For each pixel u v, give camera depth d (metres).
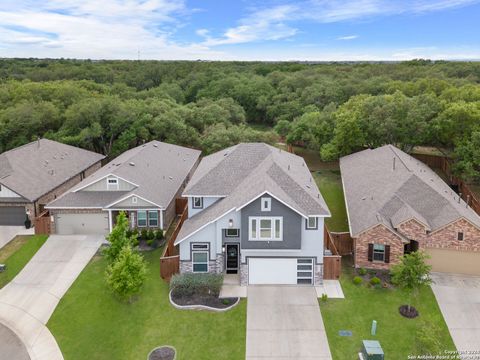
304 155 54.72
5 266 26.69
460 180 38.88
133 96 74.50
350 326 20.47
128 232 29.75
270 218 23.34
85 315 21.73
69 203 31.02
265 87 85.25
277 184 25.62
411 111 41.91
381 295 23.05
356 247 25.61
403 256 23.34
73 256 28.06
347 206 30.31
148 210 30.80
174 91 84.19
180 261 24.67
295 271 24.22
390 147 37.62
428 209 26.58
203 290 23.33
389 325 20.48
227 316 21.41
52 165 38.62
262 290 23.77
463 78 81.06
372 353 17.42
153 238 30.06
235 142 50.88
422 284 21.77
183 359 18.42
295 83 84.62
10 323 21.14
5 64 112.69
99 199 31.52
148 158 38.16
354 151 46.00
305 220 23.73
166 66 110.81
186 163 42.56
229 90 84.81
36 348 19.34
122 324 20.94
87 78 92.38
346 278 24.91
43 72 91.94
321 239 23.86
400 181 28.78
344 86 77.69
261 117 83.75
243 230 23.59
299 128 51.84
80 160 42.62
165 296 23.27
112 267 22.33
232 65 123.00
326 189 40.62
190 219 27.39
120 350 19.11
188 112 57.53
